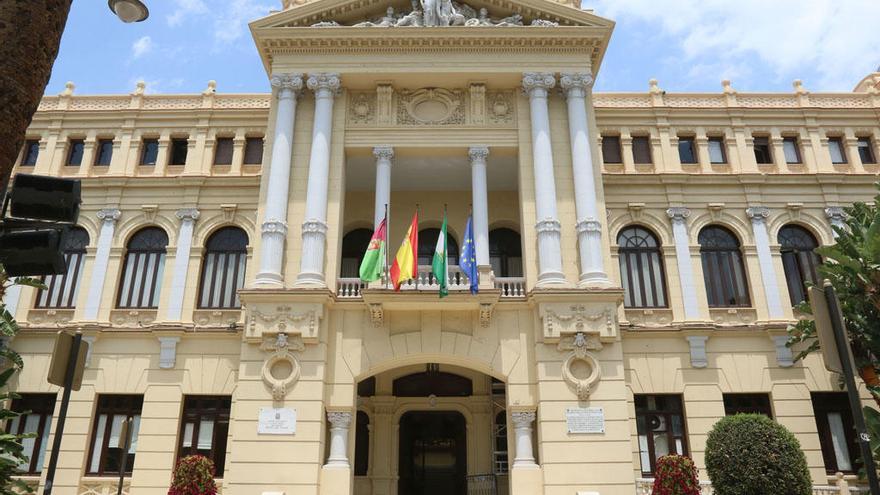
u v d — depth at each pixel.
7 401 21.47
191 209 23.86
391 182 23.61
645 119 25.03
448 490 23.16
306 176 20.30
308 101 21.22
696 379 21.64
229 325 22.17
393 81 21.25
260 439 17.34
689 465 16.72
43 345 22.20
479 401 23.39
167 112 25.08
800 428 21.12
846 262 17.67
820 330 7.17
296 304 18.31
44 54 6.81
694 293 22.80
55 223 6.70
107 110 25.11
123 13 9.33
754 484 16.17
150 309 22.83
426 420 23.94
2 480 17.31
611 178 24.02
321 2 21.22
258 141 25.05
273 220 19.33
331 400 18.05
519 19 21.61
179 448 21.19
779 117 25.19
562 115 21.06
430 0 21.34
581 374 18.19
